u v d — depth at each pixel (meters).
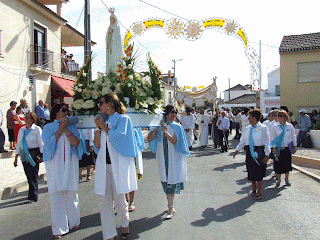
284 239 3.79
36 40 15.98
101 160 3.74
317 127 13.49
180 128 4.65
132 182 3.83
